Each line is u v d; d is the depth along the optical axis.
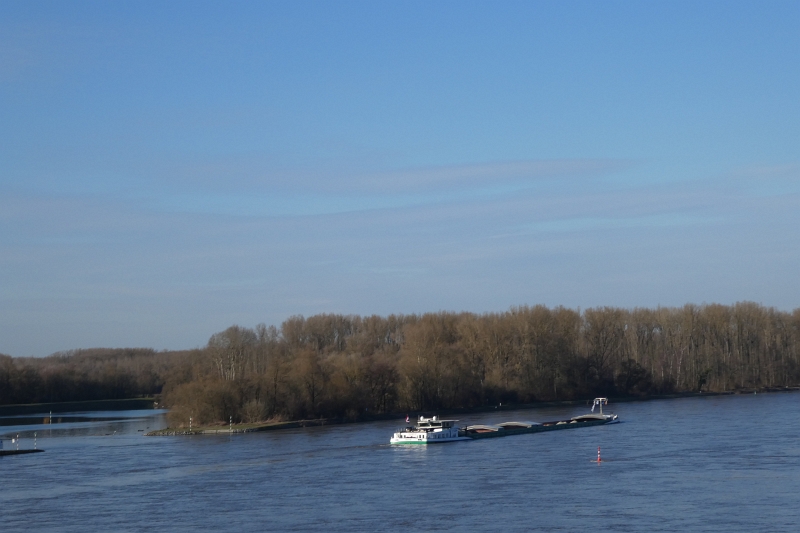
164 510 94.31
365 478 112.75
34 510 95.88
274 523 86.38
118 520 89.62
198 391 196.88
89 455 146.88
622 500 92.88
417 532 80.75
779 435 152.75
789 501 90.06
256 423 192.12
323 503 95.81
